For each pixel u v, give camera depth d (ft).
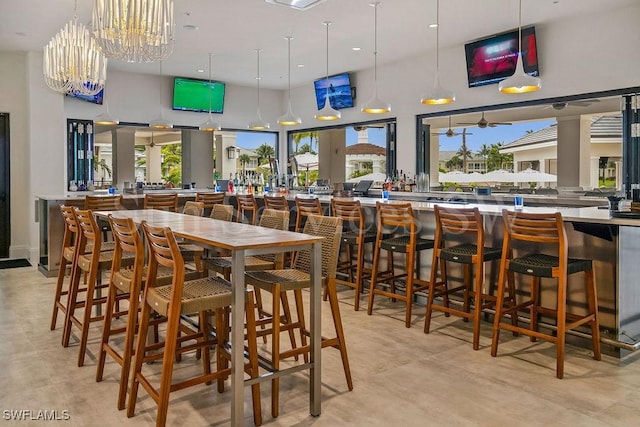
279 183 32.63
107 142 32.27
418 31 21.94
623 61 18.72
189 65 28.58
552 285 13.04
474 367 11.00
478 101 23.76
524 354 11.81
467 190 26.48
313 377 8.76
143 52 15.74
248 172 31.12
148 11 14.30
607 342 11.74
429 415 8.75
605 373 10.66
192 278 10.71
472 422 8.48
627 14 18.54
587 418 8.61
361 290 17.01
